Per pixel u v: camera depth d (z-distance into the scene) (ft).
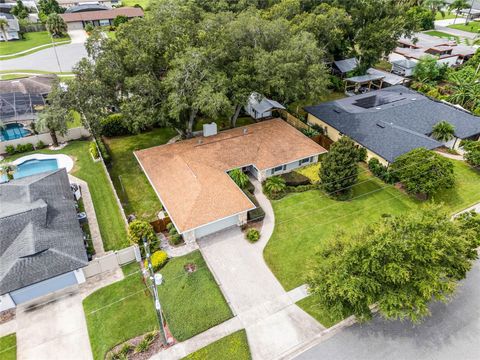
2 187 102.32
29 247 82.28
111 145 140.87
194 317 78.38
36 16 314.55
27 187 100.22
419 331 76.89
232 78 124.06
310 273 77.05
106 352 71.56
